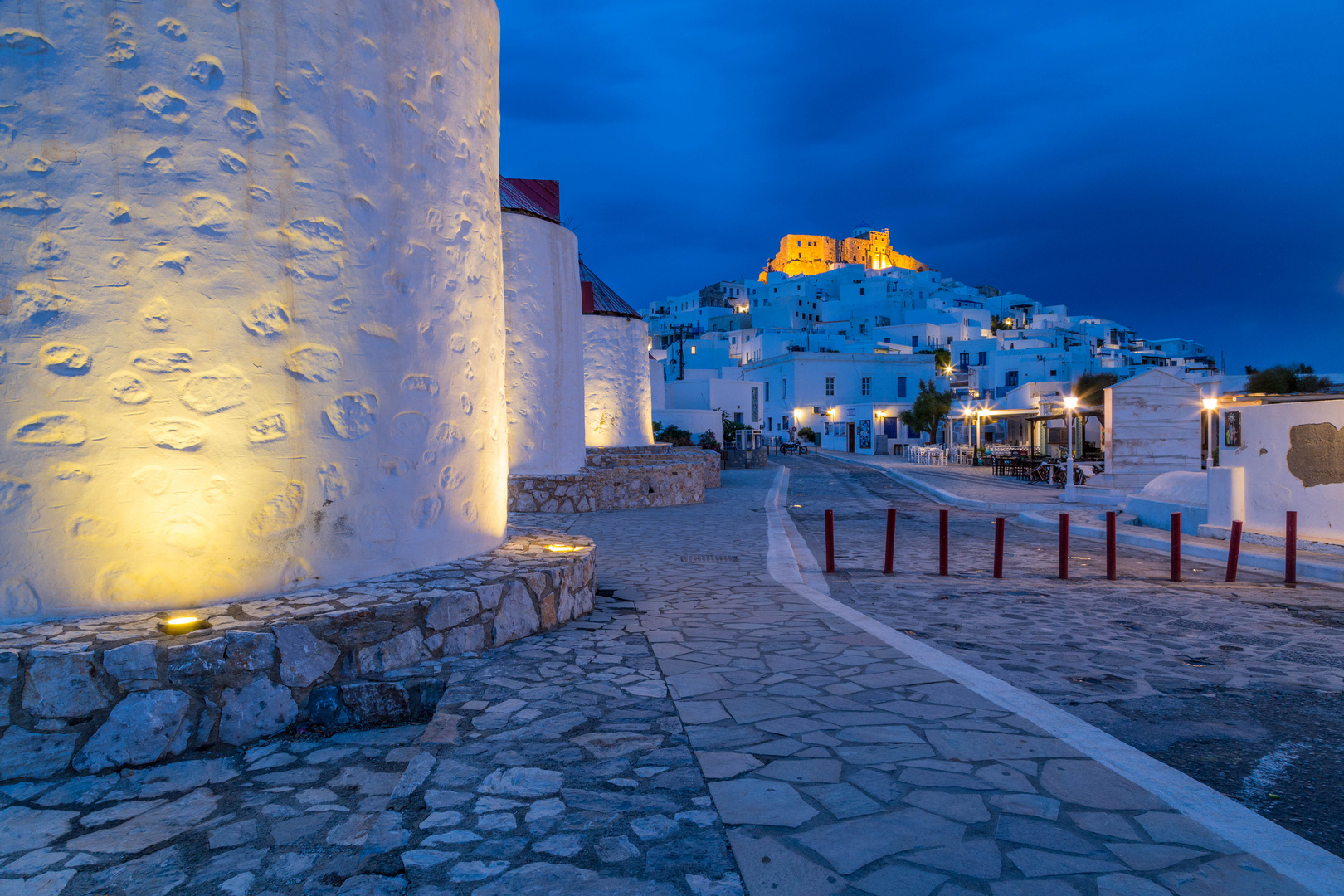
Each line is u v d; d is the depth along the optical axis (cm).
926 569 1011
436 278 573
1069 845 270
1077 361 5997
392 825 283
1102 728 416
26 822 331
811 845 268
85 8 414
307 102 479
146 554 434
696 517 1491
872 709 413
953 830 280
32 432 412
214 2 442
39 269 410
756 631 598
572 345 1593
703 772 329
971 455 3697
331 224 491
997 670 528
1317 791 340
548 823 284
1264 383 3672
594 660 508
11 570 412
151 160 427
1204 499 1284
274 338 468
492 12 679
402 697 443
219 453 450
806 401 5803
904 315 9606
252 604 458
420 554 571
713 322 10800
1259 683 501
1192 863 259
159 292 430
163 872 297
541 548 682
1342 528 991
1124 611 737
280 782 370
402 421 547
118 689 377
